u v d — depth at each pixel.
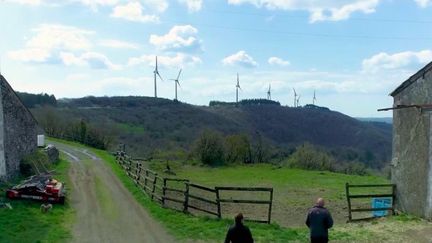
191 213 21.80
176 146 67.94
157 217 20.89
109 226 19.42
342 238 17.55
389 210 22.42
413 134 21.02
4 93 27.38
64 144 54.03
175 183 35.44
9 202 21.81
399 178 21.95
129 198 25.72
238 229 12.24
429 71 20.11
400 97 21.97
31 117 33.12
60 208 22.28
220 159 52.50
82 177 32.34
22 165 30.09
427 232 18.25
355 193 33.41
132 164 34.41
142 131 78.50
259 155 57.09
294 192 33.56
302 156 52.84
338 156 71.50
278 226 19.12
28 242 16.17
